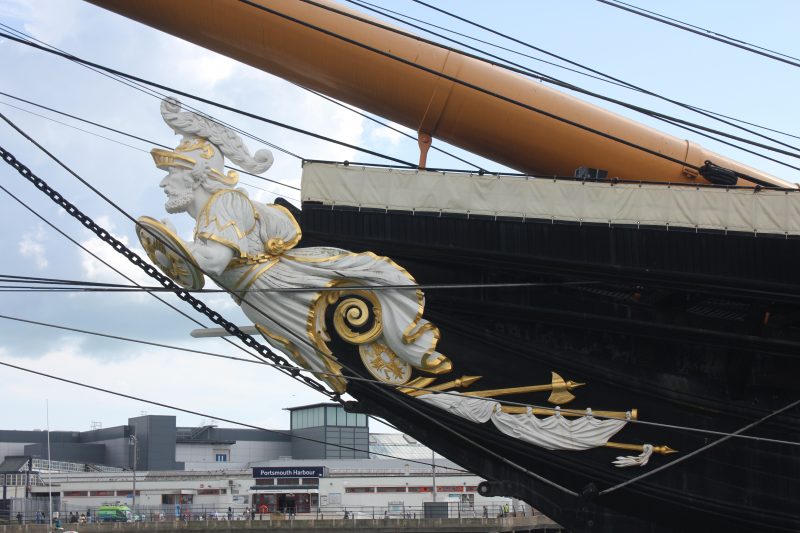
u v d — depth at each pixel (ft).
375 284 28.25
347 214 28.78
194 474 180.34
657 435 29.25
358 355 28.71
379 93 31.99
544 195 28.81
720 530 29.73
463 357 28.96
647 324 29.35
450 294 28.89
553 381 28.99
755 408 29.71
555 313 29.07
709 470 29.32
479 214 28.68
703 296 29.58
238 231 27.71
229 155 28.40
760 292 28.68
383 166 29.04
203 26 30.78
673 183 29.01
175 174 28.07
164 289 27.96
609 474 28.81
